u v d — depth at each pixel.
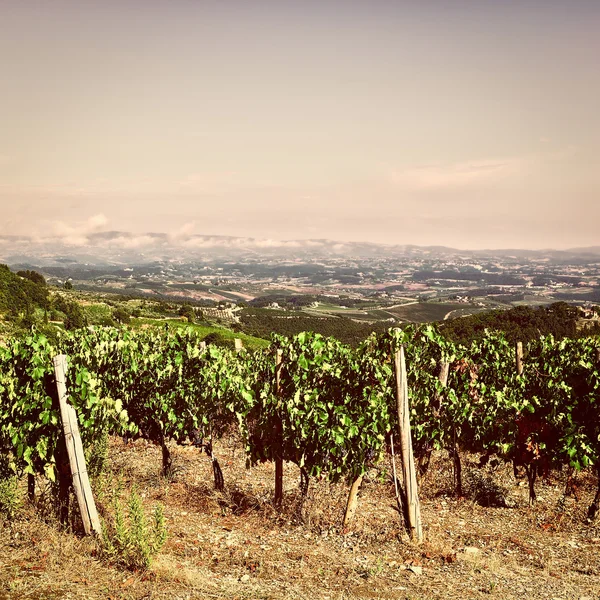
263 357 13.90
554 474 11.06
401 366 8.00
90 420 7.82
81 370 7.37
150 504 8.84
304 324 131.50
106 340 12.72
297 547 7.60
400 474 10.97
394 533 8.18
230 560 6.96
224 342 54.31
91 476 8.54
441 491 10.27
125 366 11.01
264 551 7.37
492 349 13.87
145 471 10.87
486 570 7.01
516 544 7.99
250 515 8.79
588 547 7.93
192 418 10.03
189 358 10.56
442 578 6.71
